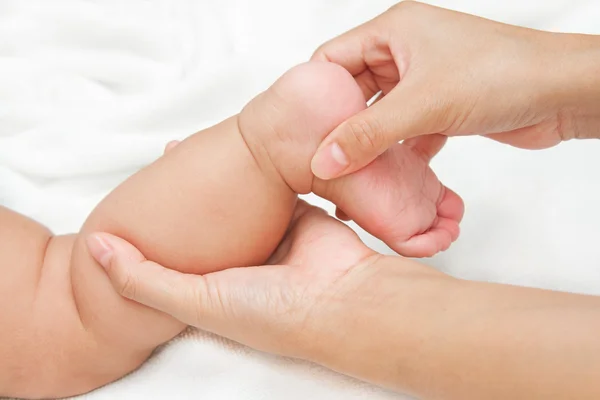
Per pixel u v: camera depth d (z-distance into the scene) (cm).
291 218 55
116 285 53
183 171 53
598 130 56
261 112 53
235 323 52
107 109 67
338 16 71
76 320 54
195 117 68
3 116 65
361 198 53
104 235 53
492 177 62
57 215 63
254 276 52
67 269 55
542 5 69
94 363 55
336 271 51
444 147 64
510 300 47
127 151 65
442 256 59
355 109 52
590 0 69
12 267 54
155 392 54
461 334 47
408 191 54
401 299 49
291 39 70
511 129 56
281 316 51
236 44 70
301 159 53
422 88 53
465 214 61
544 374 45
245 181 53
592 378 44
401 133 52
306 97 52
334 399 52
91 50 69
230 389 53
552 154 62
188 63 69
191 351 55
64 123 66
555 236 59
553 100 54
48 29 69
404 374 48
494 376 46
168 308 53
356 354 49
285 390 53
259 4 71
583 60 54
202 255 54
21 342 54
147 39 69
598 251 58
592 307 46
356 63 58
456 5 69
